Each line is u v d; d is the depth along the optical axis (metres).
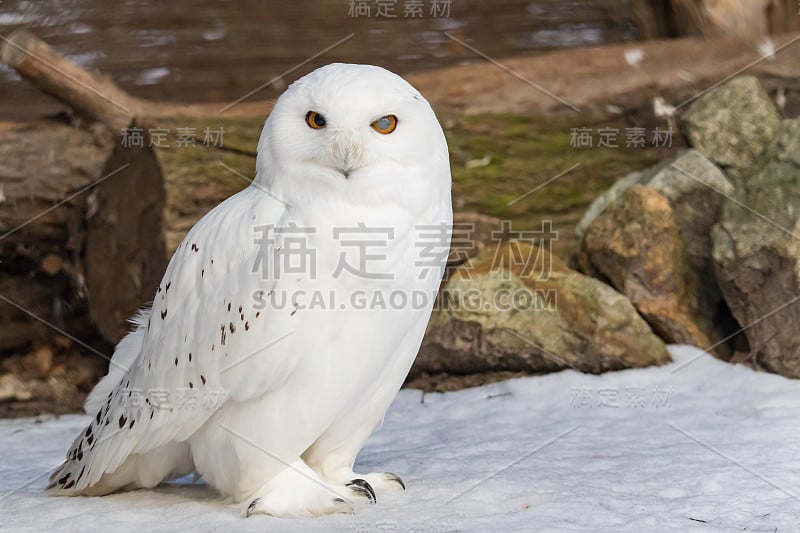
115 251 10.80
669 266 10.13
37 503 5.80
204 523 5.25
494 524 5.18
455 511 5.49
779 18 13.38
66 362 11.44
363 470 6.63
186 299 5.50
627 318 9.73
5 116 12.06
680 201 10.61
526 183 11.22
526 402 8.99
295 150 5.27
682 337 9.99
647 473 6.42
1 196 11.05
